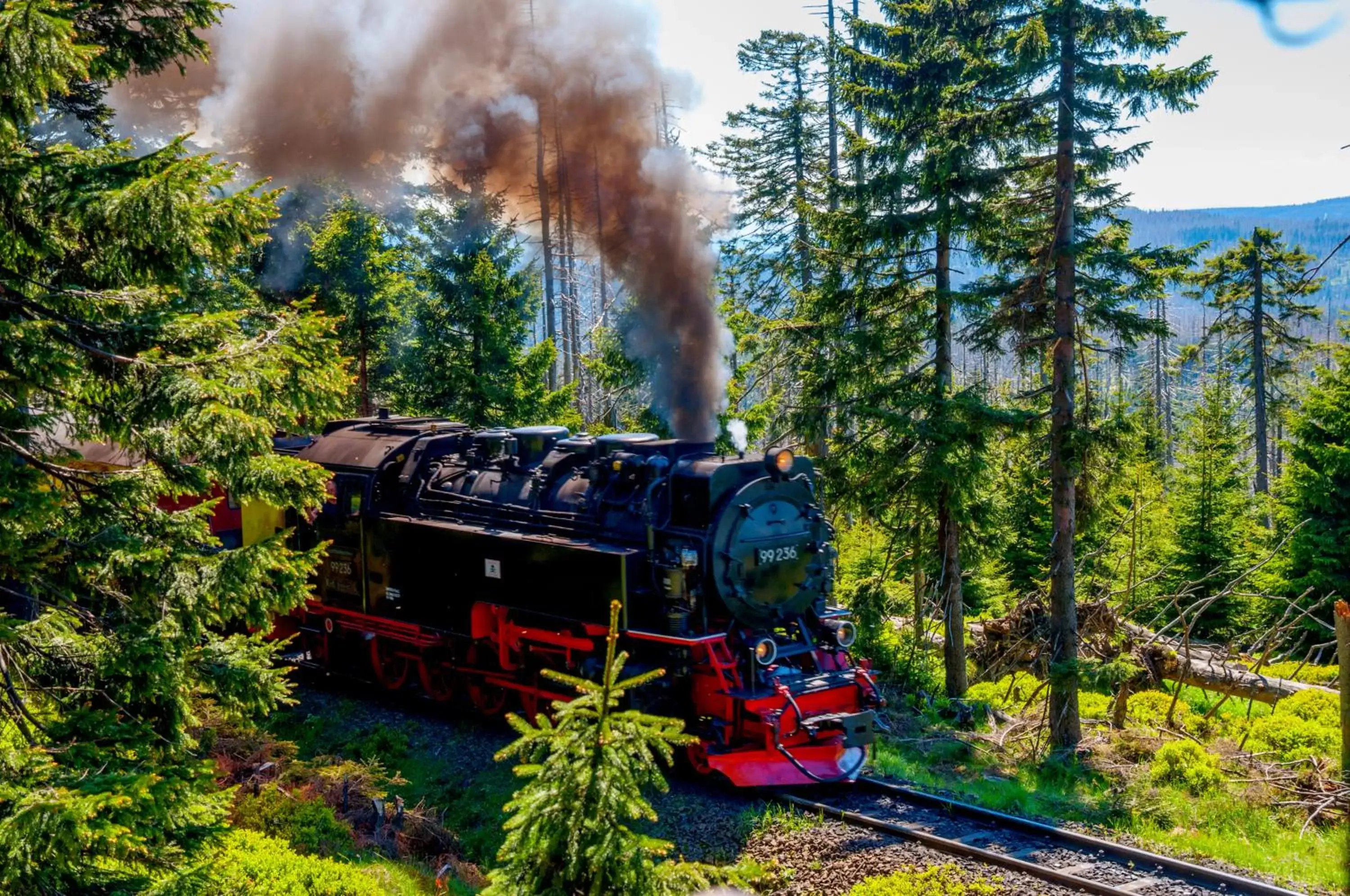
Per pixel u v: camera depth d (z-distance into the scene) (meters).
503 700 13.96
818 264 20.78
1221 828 11.41
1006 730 16.31
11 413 6.03
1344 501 23.11
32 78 5.02
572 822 4.29
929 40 16.28
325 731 13.94
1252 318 32.47
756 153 31.05
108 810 5.11
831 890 9.24
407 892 9.04
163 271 6.03
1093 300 15.30
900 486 17.52
